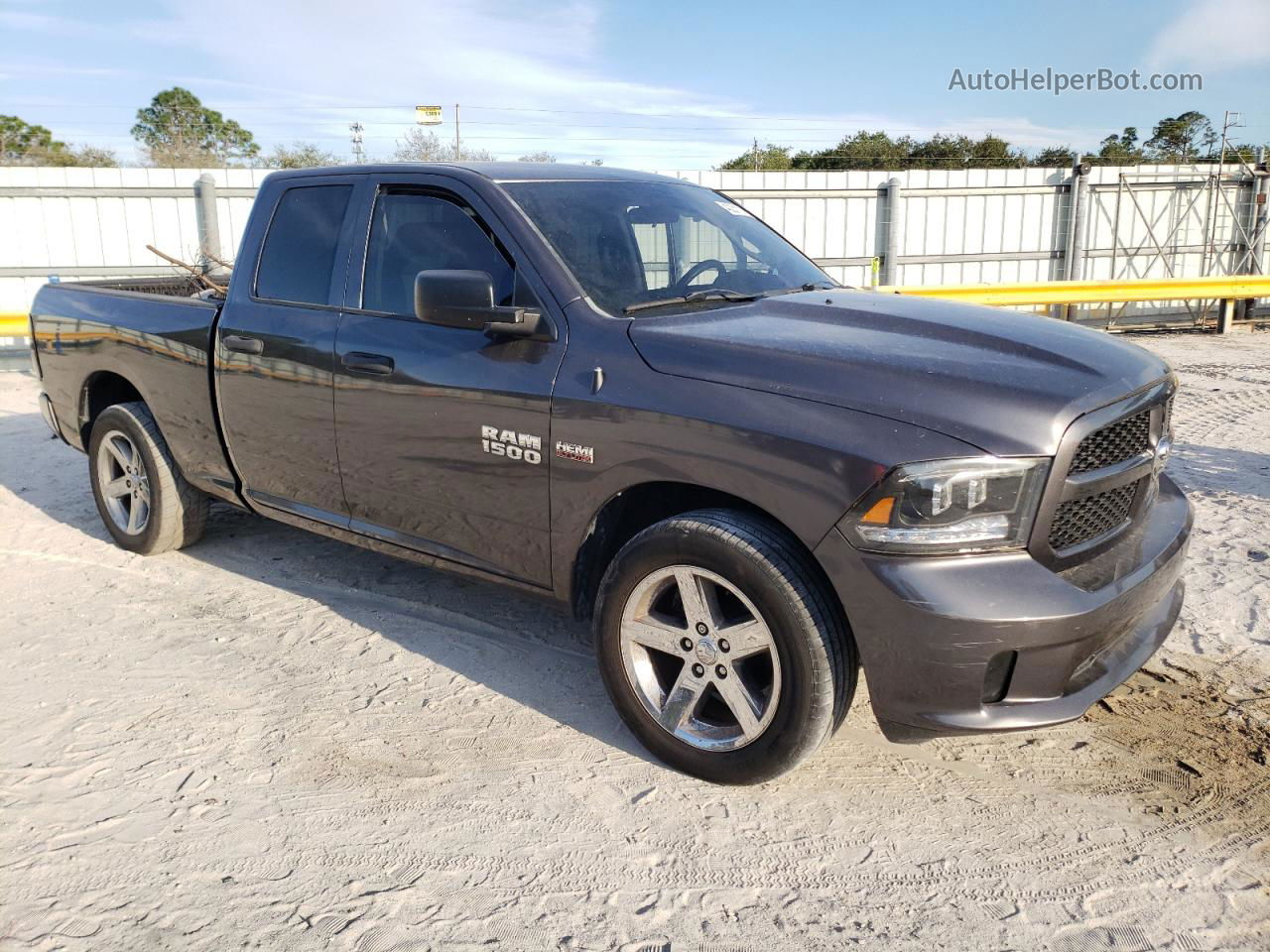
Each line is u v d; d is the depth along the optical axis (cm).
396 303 363
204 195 1380
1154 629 306
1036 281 1769
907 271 1706
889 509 247
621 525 321
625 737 329
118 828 277
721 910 245
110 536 539
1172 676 366
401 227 369
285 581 471
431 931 237
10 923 238
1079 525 266
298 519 415
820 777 305
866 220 1670
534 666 380
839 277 1683
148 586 466
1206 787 296
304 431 391
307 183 409
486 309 311
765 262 386
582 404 300
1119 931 237
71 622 424
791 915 243
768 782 301
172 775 304
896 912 244
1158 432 296
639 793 295
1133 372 284
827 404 261
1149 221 1784
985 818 283
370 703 352
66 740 325
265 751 320
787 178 1630
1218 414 870
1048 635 246
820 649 263
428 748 322
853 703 351
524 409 314
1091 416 257
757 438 265
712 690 298
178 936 234
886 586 248
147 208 1374
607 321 309
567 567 318
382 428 359
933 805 290
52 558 505
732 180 1611
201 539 532
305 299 394
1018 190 1719
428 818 283
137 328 465
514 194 347
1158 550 289
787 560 265
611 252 341
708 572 279
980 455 243
